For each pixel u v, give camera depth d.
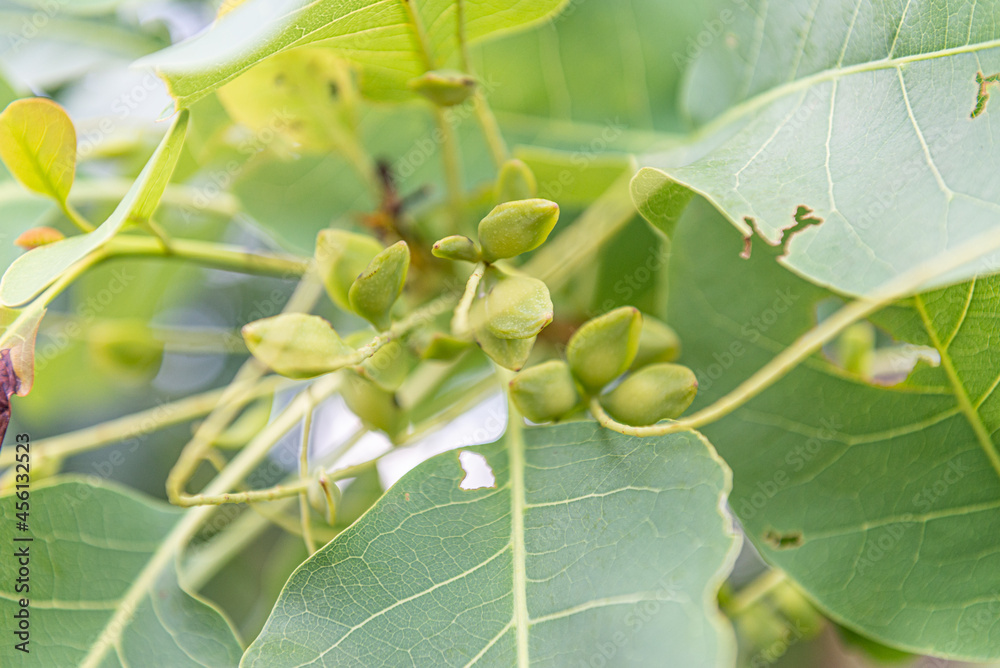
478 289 0.40
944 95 0.41
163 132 0.51
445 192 0.50
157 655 0.44
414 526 0.41
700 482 0.41
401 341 0.42
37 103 0.41
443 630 0.40
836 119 0.42
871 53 0.43
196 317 0.69
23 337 0.41
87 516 0.45
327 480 0.41
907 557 0.43
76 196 0.50
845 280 0.39
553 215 0.40
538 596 0.41
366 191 0.51
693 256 0.45
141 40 0.55
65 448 0.47
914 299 0.42
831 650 0.52
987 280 0.42
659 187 0.41
